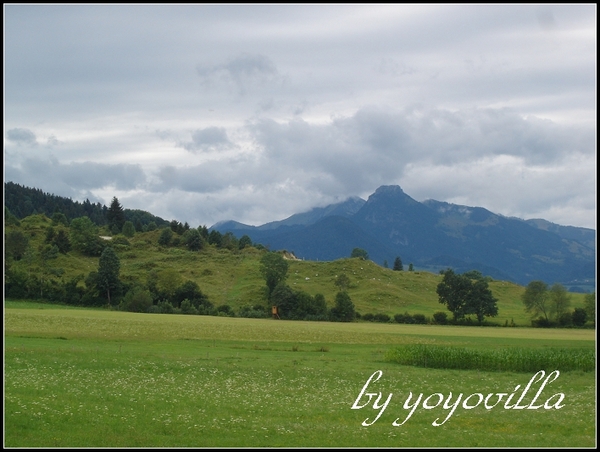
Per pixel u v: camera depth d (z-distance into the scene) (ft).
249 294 614.75
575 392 142.00
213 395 119.85
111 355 176.14
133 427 89.92
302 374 155.84
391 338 287.89
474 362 186.80
